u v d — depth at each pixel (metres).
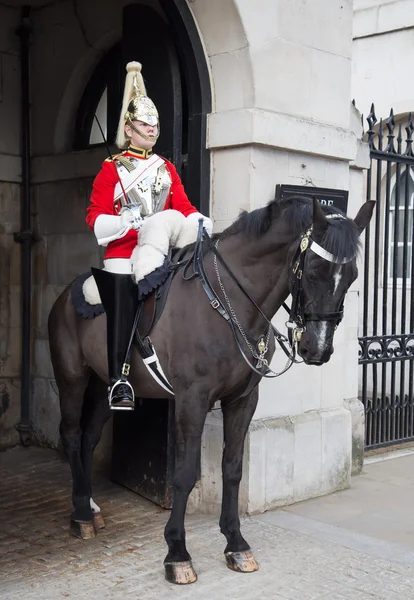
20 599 3.26
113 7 5.38
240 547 3.59
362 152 5.39
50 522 4.31
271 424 4.52
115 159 3.64
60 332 4.13
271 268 3.30
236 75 4.39
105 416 4.32
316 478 4.80
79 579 3.49
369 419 5.98
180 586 3.40
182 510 3.46
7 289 5.97
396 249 5.92
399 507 4.62
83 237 5.64
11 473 5.35
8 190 5.94
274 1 4.42
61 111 5.78
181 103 4.51
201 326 3.37
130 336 3.53
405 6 8.31
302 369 4.75
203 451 4.48
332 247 2.97
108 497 4.74
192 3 4.40
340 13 4.86
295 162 4.61
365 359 5.80
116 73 5.51
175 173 3.81
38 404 6.02
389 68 8.55
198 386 3.37
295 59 4.58
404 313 6.04
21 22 5.88
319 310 3.02
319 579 3.49
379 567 3.65
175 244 3.65
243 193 4.38
